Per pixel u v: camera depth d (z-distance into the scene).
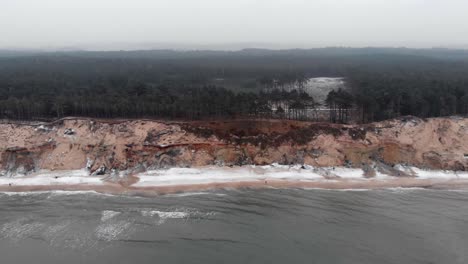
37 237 52.56
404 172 78.94
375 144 83.25
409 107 95.81
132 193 68.81
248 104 93.00
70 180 74.25
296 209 62.34
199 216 59.34
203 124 87.12
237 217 59.03
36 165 78.75
